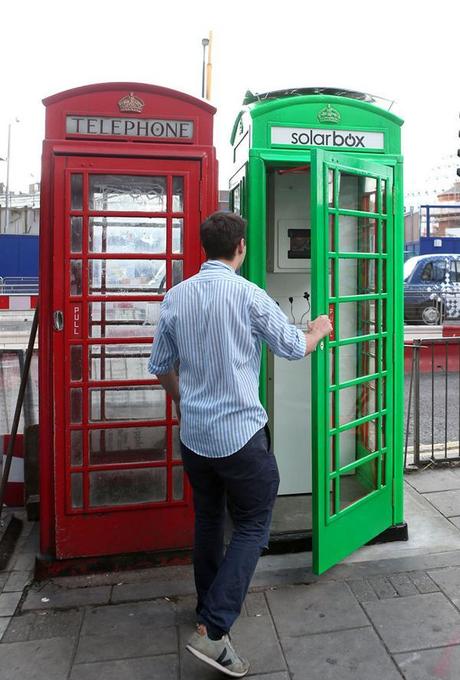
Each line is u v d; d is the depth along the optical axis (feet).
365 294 11.58
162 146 10.53
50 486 10.71
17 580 10.68
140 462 11.05
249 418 7.84
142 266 10.84
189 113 10.66
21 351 14.58
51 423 10.63
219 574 7.88
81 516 10.73
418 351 15.71
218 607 7.72
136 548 10.96
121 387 10.89
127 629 9.15
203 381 7.85
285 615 9.38
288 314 13.08
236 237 8.20
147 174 10.47
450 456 16.66
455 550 11.41
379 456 11.51
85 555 10.78
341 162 10.19
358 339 10.93
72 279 10.52
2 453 13.58
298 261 12.69
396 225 11.66
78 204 10.41
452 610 9.43
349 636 8.84
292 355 8.10
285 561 11.09
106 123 10.45
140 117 10.52
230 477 7.86
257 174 11.21
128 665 8.35
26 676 8.14
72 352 10.63
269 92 11.75
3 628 9.21
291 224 12.62
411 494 14.16
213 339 7.73
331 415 10.51
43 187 10.30
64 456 10.64
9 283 75.51
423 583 10.22
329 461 10.28
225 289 7.81
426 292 47.85
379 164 11.18
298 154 11.32
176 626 9.22
